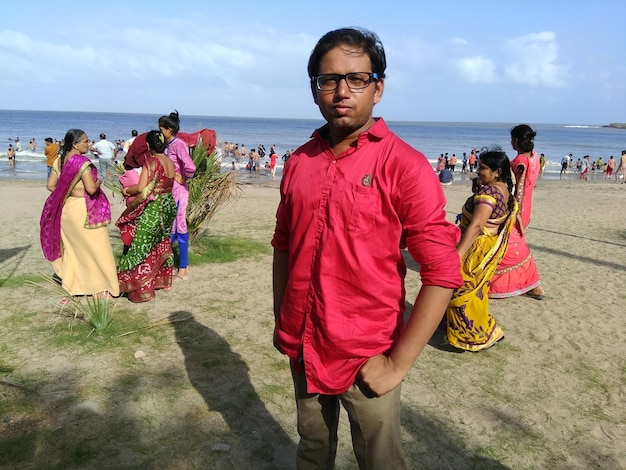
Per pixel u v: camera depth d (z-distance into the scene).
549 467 2.81
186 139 6.64
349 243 1.66
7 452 2.69
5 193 13.33
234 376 3.63
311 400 1.95
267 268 6.49
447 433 3.08
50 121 115.56
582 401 3.51
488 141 88.88
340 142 1.75
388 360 1.70
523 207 5.45
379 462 1.87
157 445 2.83
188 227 7.01
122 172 6.66
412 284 6.23
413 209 1.61
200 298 5.25
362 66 1.64
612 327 4.86
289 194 1.84
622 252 8.30
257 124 162.12
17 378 3.45
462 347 4.14
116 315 4.66
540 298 5.67
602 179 31.48
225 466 2.70
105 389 3.37
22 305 4.80
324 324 1.71
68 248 4.93
